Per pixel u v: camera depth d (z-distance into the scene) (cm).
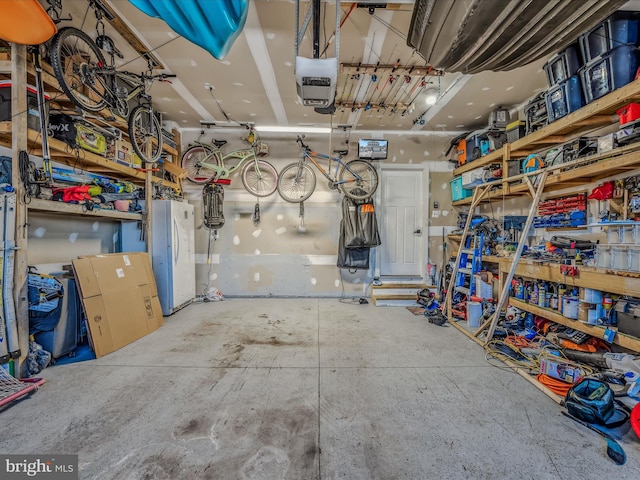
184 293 424
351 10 216
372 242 453
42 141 228
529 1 139
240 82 328
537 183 297
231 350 276
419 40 192
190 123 461
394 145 489
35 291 225
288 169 474
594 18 152
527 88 332
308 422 172
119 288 299
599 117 241
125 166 340
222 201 481
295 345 289
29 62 221
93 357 259
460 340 303
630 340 199
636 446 152
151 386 211
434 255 493
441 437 160
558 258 271
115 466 140
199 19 178
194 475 135
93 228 349
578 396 175
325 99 254
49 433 162
